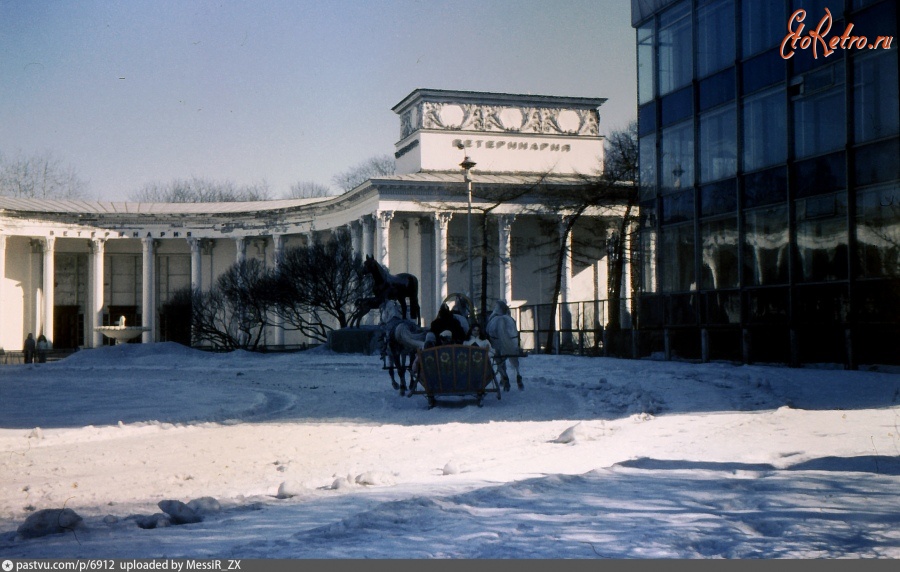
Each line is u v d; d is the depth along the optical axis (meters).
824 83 34.81
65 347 110.44
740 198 39.31
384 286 32.88
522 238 95.62
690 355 42.59
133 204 117.62
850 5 33.59
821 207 34.88
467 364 25.17
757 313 38.28
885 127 31.91
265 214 107.69
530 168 92.25
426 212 87.00
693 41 42.66
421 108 90.19
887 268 31.80
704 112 42.00
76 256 111.50
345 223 97.56
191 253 111.69
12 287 106.62
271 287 77.75
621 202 67.81
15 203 106.38
